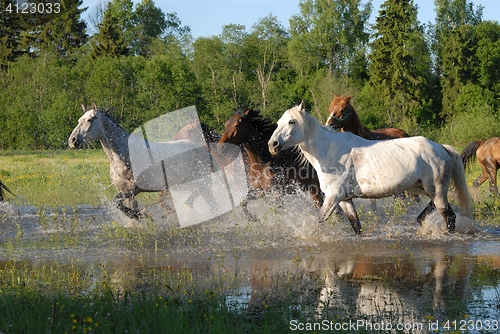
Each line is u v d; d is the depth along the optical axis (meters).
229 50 70.62
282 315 6.29
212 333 5.62
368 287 7.52
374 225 12.01
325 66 77.06
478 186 18.50
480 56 67.19
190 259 9.23
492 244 10.18
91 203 16.03
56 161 32.28
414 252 9.58
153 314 6.08
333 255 9.41
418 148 10.70
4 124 51.12
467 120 55.59
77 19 78.44
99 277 8.12
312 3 78.56
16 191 18.09
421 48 71.50
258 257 9.31
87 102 53.81
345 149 10.70
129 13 87.69
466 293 7.18
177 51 72.12
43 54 66.69
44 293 7.18
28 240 10.86
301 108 10.47
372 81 66.88
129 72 55.03
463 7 79.88
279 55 76.25
